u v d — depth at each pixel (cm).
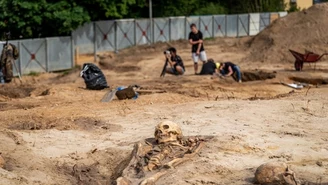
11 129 1412
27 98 1945
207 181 964
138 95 1869
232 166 1055
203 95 1923
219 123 1383
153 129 1365
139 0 4350
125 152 1182
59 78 3077
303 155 1119
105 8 3688
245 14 5128
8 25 3316
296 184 927
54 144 1283
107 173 1123
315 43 3172
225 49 3891
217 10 5362
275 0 5556
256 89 2075
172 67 2592
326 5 3425
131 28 3988
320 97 1744
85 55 3597
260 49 3394
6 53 2608
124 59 3597
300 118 1436
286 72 2517
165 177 992
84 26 3581
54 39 3338
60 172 1115
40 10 3338
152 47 4019
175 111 1565
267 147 1169
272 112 1506
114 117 1529
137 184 969
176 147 1123
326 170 1027
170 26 4372
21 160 1132
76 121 1492
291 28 3366
